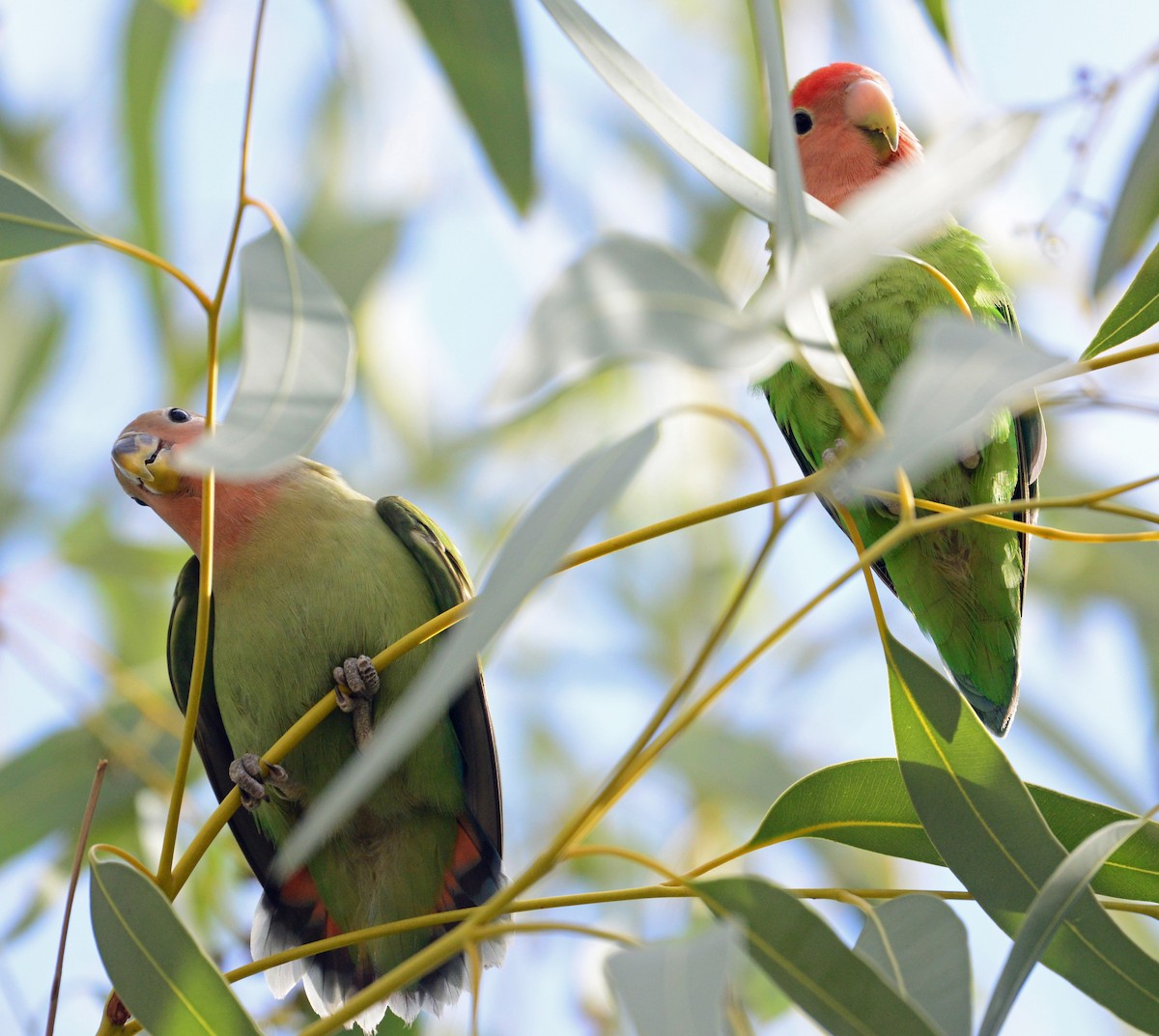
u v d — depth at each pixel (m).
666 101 4.09
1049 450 9.98
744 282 9.64
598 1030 7.75
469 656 3.11
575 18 4.04
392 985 3.66
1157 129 4.97
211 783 7.02
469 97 5.82
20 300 9.84
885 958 4.01
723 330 3.37
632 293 3.34
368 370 10.02
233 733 6.73
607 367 3.33
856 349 7.18
